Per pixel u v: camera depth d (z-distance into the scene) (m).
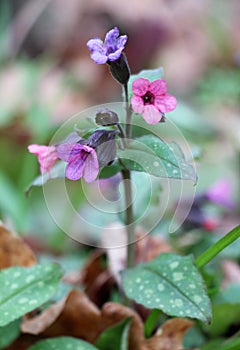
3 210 0.53
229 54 0.91
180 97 0.86
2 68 0.82
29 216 0.57
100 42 0.32
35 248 0.54
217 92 0.65
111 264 0.40
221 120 0.69
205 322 0.31
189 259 0.33
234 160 0.61
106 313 0.36
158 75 0.34
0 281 0.34
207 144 0.64
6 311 0.33
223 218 0.51
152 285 0.33
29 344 0.36
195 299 0.32
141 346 0.36
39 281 0.34
